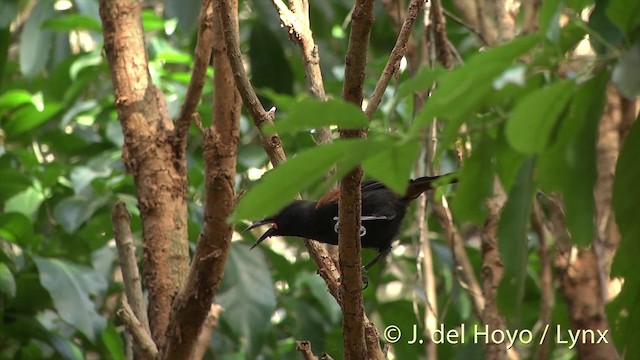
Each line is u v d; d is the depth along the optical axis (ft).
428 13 30.42
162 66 41.37
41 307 35.42
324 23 47.52
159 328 22.39
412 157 10.16
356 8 14.93
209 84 38.75
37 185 38.11
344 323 18.79
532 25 29.17
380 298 45.42
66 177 40.11
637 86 13.12
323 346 38.78
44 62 41.63
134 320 21.16
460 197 18.06
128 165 23.61
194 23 39.09
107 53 24.31
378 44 46.68
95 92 47.11
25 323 34.65
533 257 38.55
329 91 41.70
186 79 41.04
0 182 37.70
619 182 15.85
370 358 19.74
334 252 24.47
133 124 23.62
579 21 14.67
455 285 32.07
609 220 28.48
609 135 29.01
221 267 20.36
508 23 32.42
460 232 36.76
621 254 16.76
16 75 51.83
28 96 39.73
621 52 13.99
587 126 14.57
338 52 49.06
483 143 17.25
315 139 22.00
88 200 36.91
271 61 42.11
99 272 36.47
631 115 29.17
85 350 38.29
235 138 20.56
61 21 40.83
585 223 15.55
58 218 36.04
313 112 10.20
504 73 10.14
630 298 17.35
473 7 40.83
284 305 40.83
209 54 22.11
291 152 37.09
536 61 12.12
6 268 32.35
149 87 24.07
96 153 42.75
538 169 15.71
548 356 37.81
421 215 31.22
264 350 39.17
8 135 40.86
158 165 23.27
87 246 38.14
